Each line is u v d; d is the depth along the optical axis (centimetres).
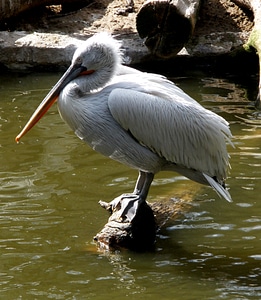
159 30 1783
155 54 1811
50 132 1473
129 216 1063
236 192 1213
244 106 1627
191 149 1077
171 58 1875
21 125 1504
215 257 1014
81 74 1067
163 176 1295
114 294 909
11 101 1653
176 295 909
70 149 1388
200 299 898
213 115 1089
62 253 1020
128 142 1059
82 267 982
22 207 1152
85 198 1188
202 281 945
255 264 993
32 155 1355
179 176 1293
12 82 1794
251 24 1973
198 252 1028
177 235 1080
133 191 1210
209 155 1089
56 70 1870
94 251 1029
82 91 1056
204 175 1091
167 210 1154
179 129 1061
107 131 1049
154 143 1059
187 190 1228
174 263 997
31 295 908
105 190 1217
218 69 1891
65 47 1853
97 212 1141
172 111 1055
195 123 1067
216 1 2028
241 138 1434
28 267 980
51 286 930
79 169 1301
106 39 1069
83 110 1038
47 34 1903
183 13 1753
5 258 1003
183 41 1791
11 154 1358
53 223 1105
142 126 1045
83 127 1049
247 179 1257
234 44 1895
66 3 2036
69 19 1997
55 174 1276
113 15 2017
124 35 1916
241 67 1880
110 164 1326
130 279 949
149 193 1217
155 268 984
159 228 1102
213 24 1961
